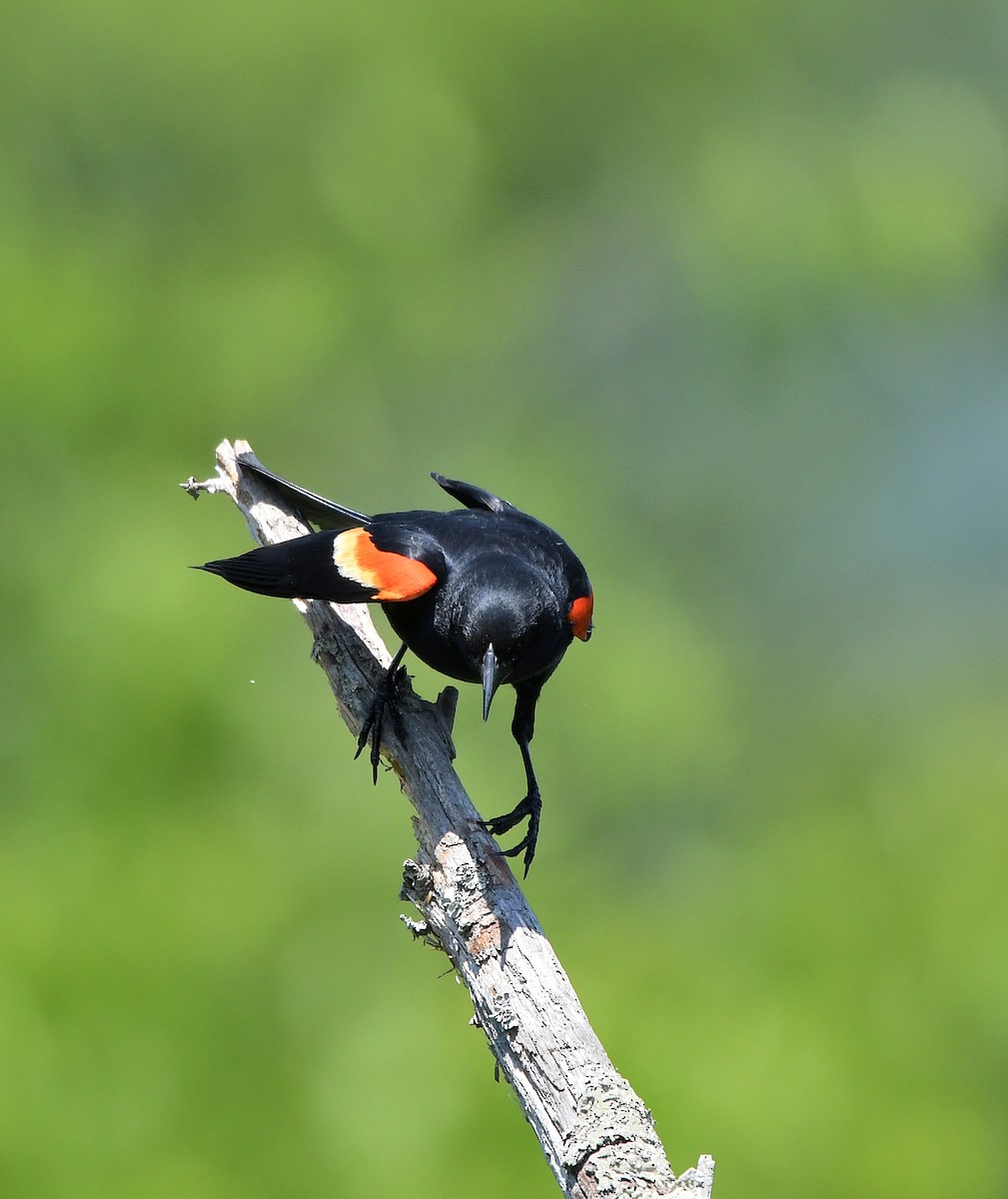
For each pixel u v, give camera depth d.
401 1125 12.97
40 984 12.98
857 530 21.52
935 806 16.28
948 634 21.14
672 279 20.91
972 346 21.45
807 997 13.90
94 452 16.83
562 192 21.00
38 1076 12.42
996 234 21.11
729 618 21.31
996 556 21.28
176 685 14.82
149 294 18.41
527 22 19.66
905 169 19.81
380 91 18.67
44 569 15.94
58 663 15.43
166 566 15.60
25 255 17.12
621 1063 12.93
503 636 6.40
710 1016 13.38
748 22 20.89
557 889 16.83
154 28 18.22
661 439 21.33
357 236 18.69
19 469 16.31
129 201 18.83
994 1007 14.02
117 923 13.72
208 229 18.95
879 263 19.38
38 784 14.97
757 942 14.88
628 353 21.22
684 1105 12.46
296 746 15.98
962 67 21.91
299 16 18.44
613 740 17.67
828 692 20.95
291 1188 12.91
